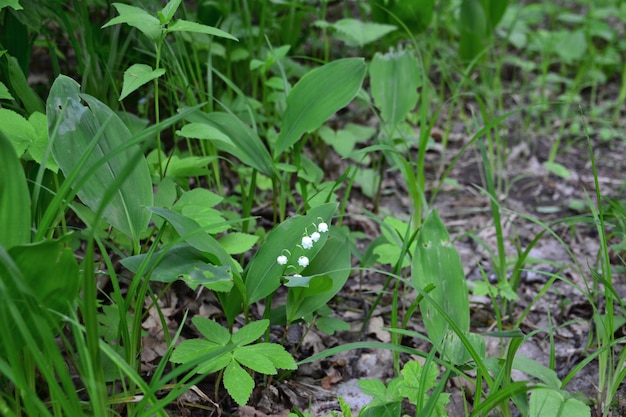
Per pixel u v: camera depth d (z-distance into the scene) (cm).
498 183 155
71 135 104
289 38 157
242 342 103
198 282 102
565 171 151
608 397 109
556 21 240
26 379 98
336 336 121
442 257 111
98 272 101
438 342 101
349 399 113
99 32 138
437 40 200
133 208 107
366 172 149
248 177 142
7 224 93
